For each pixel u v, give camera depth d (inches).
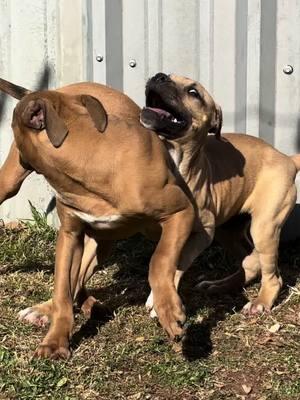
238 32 84.2
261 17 83.4
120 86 87.5
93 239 65.5
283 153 81.7
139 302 71.2
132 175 55.9
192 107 65.8
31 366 57.9
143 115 61.5
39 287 73.2
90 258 66.7
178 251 57.5
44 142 54.0
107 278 76.7
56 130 53.0
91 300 67.8
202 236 68.6
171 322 53.7
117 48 86.9
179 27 85.7
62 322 60.5
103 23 86.3
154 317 67.1
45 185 88.8
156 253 57.2
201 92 67.0
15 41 88.7
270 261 71.4
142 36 86.4
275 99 85.0
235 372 59.4
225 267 80.9
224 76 85.2
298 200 85.6
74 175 55.2
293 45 83.8
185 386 57.2
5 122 90.5
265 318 68.7
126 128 56.4
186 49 85.9
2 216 91.4
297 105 84.7
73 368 58.4
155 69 86.9
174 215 58.6
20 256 80.3
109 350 61.6
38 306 67.0
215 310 70.5
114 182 55.9
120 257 81.4
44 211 89.5
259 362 60.8
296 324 67.8
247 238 78.2
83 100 55.1
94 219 58.2
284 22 83.7
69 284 61.3
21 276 75.4
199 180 67.7
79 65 87.0
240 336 65.0
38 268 77.9
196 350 62.4
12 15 88.4
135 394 56.0
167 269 56.3
